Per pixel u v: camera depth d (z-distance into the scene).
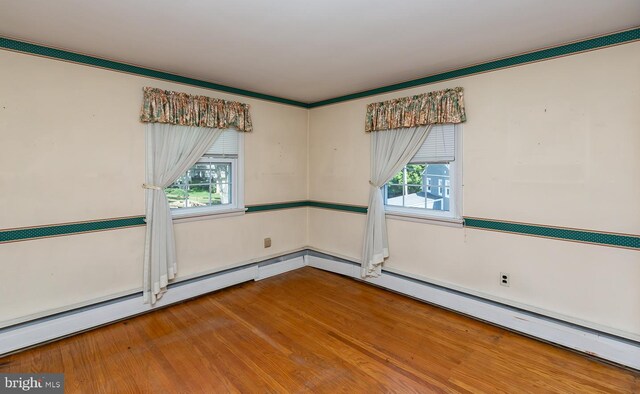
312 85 3.69
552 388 2.11
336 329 2.87
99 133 2.81
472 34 2.36
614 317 2.37
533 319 2.71
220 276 3.72
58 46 2.55
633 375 2.23
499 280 2.91
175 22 2.16
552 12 2.03
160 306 3.24
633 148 2.26
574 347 2.52
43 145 2.55
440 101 3.17
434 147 3.33
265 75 3.32
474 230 3.05
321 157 4.50
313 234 4.68
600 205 2.40
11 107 2.40
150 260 3.12
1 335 2.39
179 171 3.29
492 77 2.88
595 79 2.38
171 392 2.06
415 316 3.13
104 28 2.24
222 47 2.59
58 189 2.62
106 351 2.50
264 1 1.90
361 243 4.05
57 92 2.60
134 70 3.00
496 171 2.89
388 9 2.00
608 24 2.20
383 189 3.88
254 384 2.14
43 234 2.57
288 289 3.82
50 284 2.61
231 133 3.80
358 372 2.27
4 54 2.37
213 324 2.95
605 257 2.39
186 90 3.36
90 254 2.80
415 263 3.51
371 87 3.77
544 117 2.62
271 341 2.66
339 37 2.41
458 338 2.72
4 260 2.41
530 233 2.72
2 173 2.38
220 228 3.72
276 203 4.30
